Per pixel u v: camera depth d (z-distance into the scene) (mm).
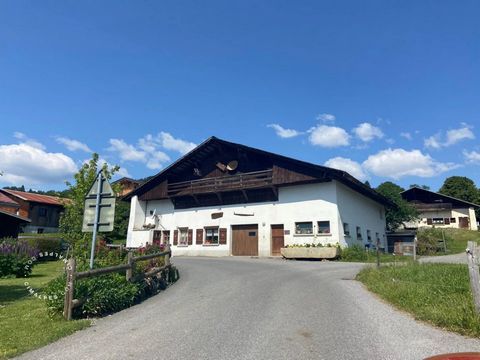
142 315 8180
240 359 5246
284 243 27031
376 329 6609
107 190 10383
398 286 9648
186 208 32812
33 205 49688
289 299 9406
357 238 28609
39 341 6203
